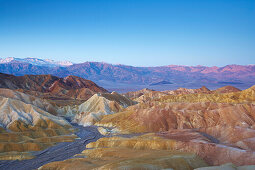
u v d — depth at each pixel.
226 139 104.81
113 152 91.19
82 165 77.31
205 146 87.75
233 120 132.00
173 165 71.12
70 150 110.38
